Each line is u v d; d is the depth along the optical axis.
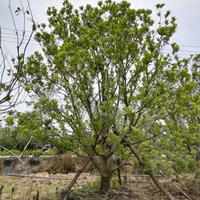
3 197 6.97
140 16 6.12
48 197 6.81
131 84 5.95
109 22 5.92
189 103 5.77
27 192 7.55
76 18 6.31
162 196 6.58
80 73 5.41
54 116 5.52
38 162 13.23
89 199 5.98
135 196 6.39
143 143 5.90
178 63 5.93
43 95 5.83
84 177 10.20
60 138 5.57
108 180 6.36
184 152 6.21
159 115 5.78
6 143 7.66
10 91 3.28
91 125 5.74
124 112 5.43
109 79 5.75
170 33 5.85
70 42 5.30
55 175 11.32
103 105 5.23
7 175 10.92
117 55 5.68
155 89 5.55
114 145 5.88
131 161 6.24
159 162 5.68
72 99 5.69
